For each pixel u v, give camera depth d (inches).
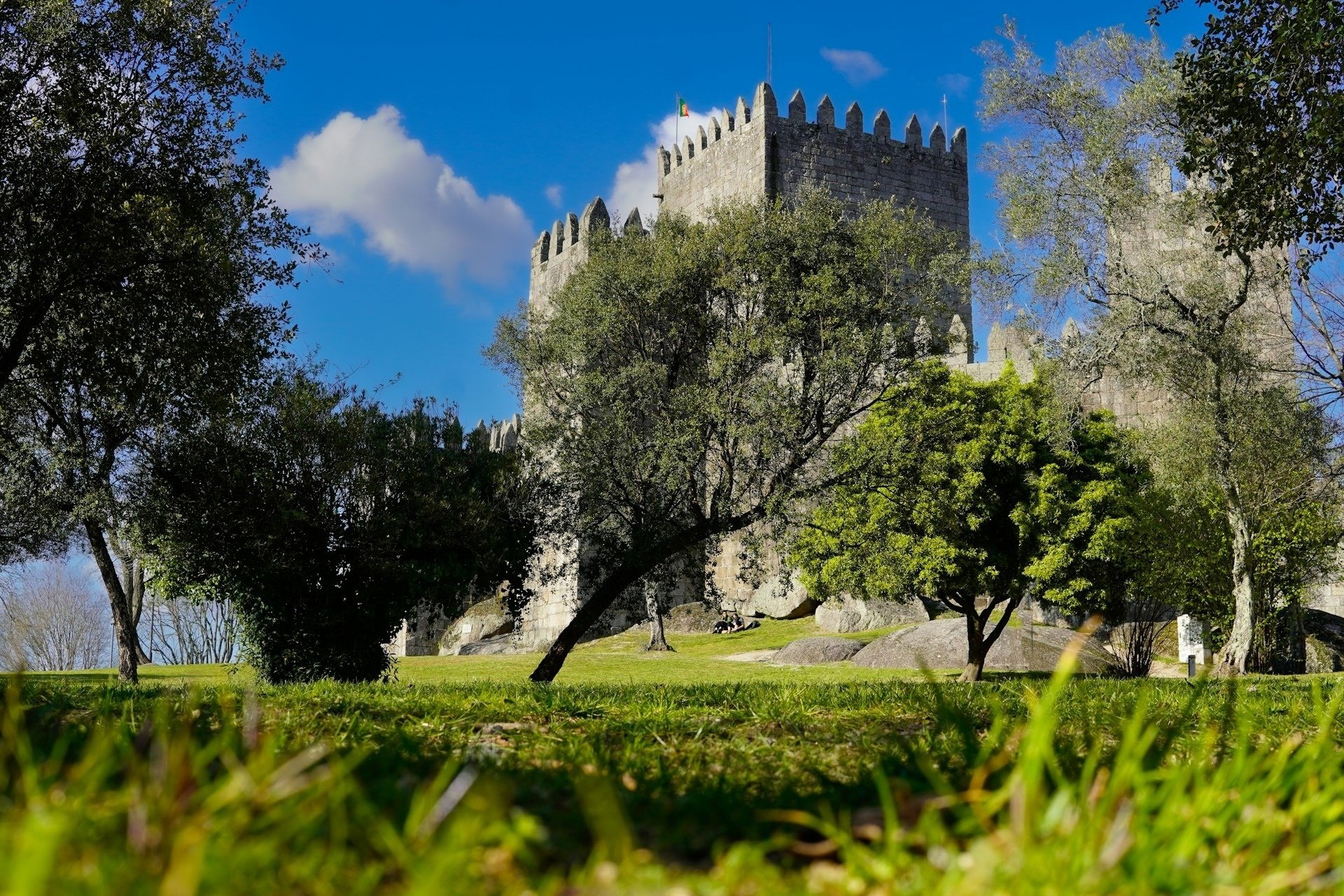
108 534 1011.3
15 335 665.0
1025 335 1087.6
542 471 937.5
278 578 875.4
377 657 921.5
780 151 2145.7
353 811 90.8
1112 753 167.9
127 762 94.0
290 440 863.7
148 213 658.8
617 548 858.8
